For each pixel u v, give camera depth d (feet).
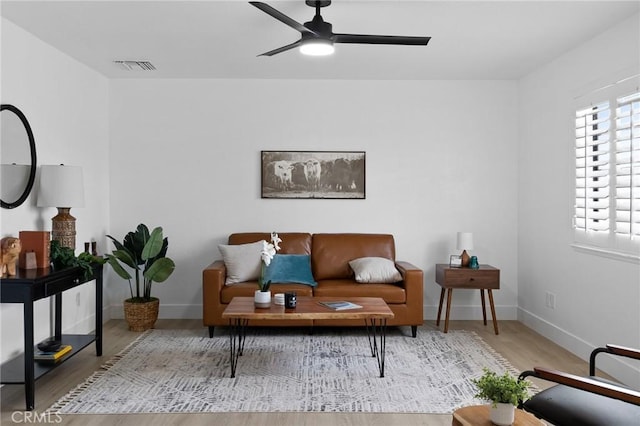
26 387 9.93
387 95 17.84
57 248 11.94
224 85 17.72
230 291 15.14
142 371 12.19
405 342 14.89
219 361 12.98
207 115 17.72
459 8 10.99
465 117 17.87
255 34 12.85
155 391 10.93
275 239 12.89
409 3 10.69
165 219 17.78
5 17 11.50
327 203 17.90
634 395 6.10
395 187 17.92
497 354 13.78
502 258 17.97
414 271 15.31
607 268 12.29
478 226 17.94
